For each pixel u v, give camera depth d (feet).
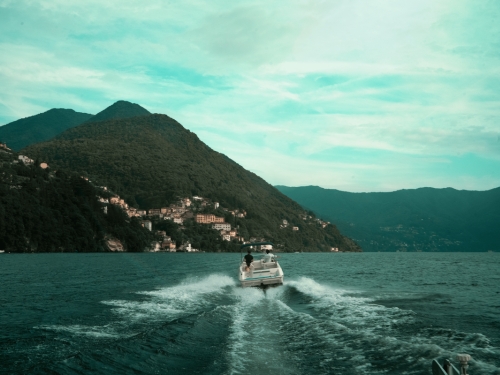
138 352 32.53
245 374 27.37
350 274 148.46
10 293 78.89
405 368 28.71
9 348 35.47
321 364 29.78
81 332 41.68
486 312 55.47
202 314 48.55
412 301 66.80
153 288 84.53
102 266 181.27
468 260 365.40
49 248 405.18
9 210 388.16
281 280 79.46
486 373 27.63
